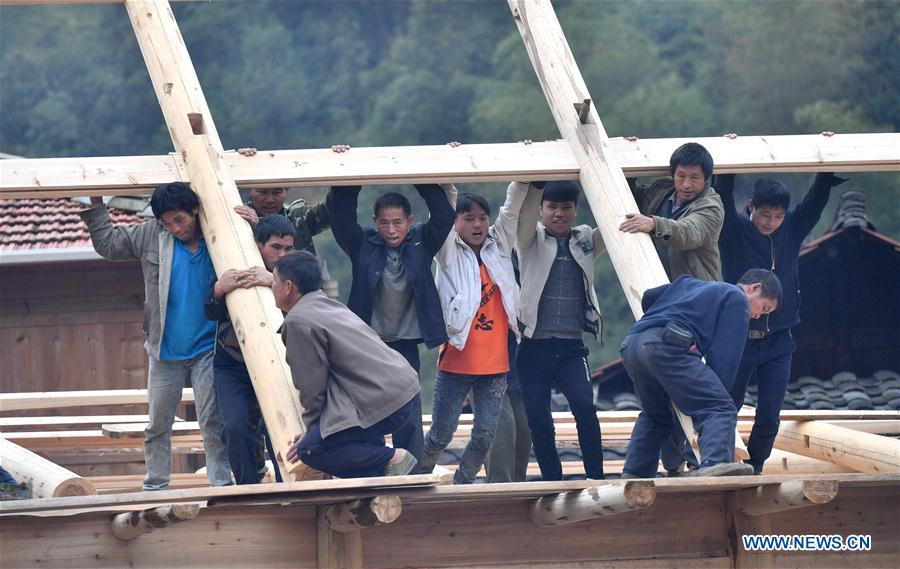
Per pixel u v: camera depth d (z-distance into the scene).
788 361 27.05
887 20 147.62
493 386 26.50
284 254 23.69
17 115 155.75
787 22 150.75
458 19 164.75
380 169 26.39
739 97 149.25
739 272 27.52
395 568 21.45
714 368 22.47
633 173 27.95
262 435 24.97
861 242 53.03
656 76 151.88
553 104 28.80
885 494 23.88
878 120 143.50
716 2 160.00
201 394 24.55
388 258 25.98
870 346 53.22
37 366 48.38
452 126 152.75
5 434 32.56
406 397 20.98
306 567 21.20
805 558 23.38
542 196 28.27
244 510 21.05
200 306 24.69
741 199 131.62
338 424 20.56
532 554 22.23
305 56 164.00
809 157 27.91
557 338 27.53
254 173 26.16
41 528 20.11
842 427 31.00
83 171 25.47
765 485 21.45
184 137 26.31
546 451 27.61
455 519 21.94
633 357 22.91
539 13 30.22
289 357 20.83
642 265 25.25
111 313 48.62
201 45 162.12
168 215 24.39
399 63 161.50
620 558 22.66
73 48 159.88
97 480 31.53
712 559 23.02
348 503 20.19
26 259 46.06
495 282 26.53
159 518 19.47
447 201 25.97
